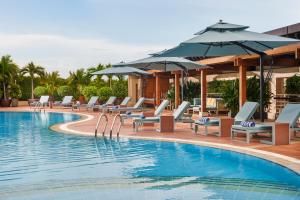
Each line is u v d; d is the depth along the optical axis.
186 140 11.96
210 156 9.59
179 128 15.86
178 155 9.76
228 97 19.14
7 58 37.84
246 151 9.70
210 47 13.37
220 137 12.71
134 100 34.88
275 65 17.62
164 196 6.06
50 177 7.36
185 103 15.01
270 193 6.16
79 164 8.62
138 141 12.22
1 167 8.30
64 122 19.62
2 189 6.49
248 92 18.59
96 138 12.95
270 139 11.88
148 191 6.32
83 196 6.06
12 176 7.45
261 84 13.55
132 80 36.38
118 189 6.48
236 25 12.34
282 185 6.68
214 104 22.16
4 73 37.44
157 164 8.62
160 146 11.21
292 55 16.94
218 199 5.86
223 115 21.16
